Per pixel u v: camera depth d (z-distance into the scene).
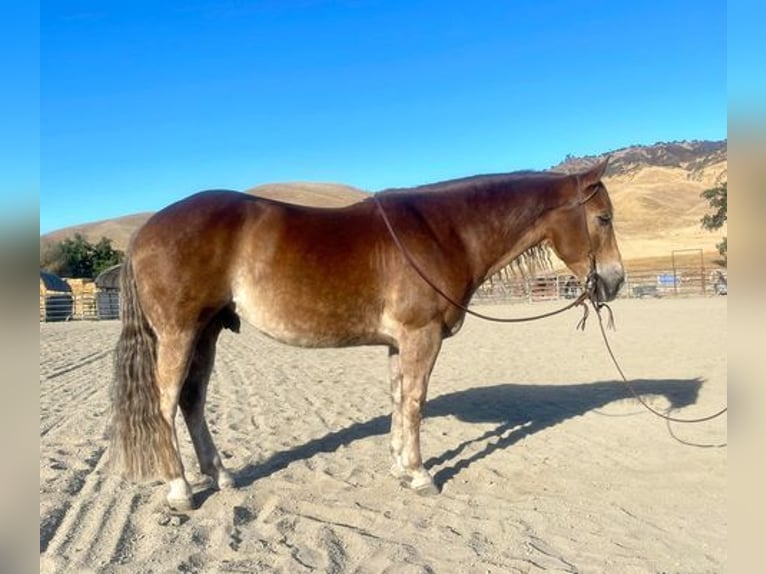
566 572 4.06
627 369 11.97
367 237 5.47
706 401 8.90
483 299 36.16
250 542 4.59
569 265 6.22
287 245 5.30
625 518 4.98
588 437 7.35
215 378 12.50
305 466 6.45
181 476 5.20
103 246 56.44
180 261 5.13
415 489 5.57
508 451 6.85
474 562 4.24
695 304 28.56
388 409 9.24
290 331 5.41
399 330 5.52
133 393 5.11
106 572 4.10
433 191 5.88
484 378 11.66
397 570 4.12
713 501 5.27
